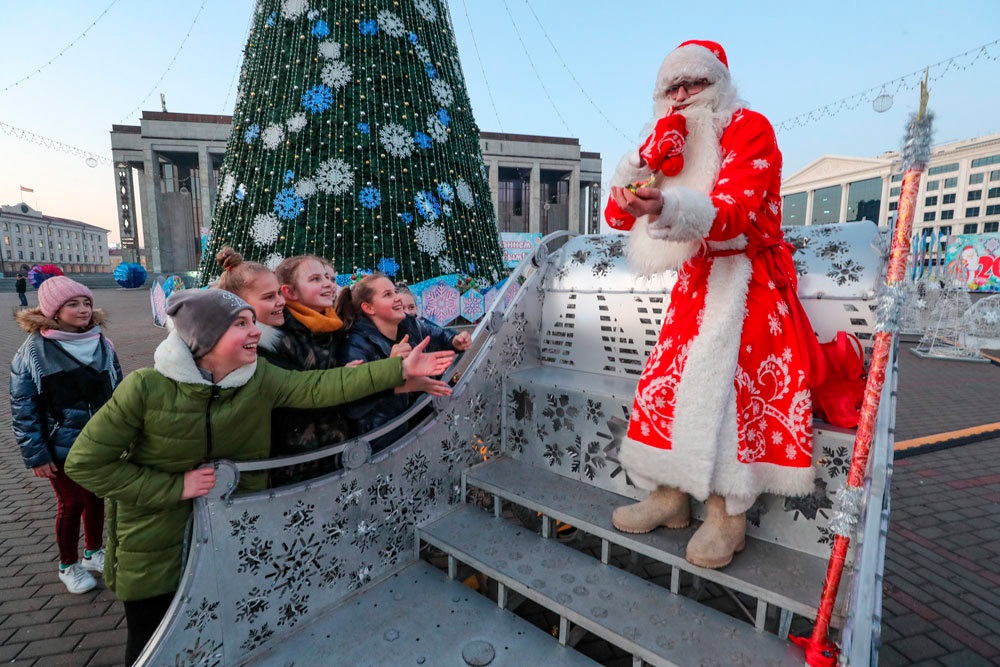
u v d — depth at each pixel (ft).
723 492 5.46
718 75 5.55
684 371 5.52
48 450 8.70
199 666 5.55
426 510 7.96
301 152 23.21
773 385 5.46
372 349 7.54
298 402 6.13
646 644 5.31
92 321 9.19
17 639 8.06
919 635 8.04
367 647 6.07
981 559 10.21
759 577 5.52
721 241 5.14
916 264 53.78
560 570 6.66
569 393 8.07
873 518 4.21
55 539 11.15
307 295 7.03
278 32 24.14
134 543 5.61
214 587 5.61
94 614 8.71
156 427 5.17
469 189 27.76
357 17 24.03
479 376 8.66
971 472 14.66
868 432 4.38
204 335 5.08
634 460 5.94
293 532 6.28
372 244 23.49
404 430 8.16
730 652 5.18
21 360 8.44
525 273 11.81
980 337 37.09
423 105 25.57
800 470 5.35
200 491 5.39
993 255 69.41
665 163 5.44
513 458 9.04
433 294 25.23
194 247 131.75
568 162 138.00
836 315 6.40
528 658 5.87
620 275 8.81
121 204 130.72
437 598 6.96
